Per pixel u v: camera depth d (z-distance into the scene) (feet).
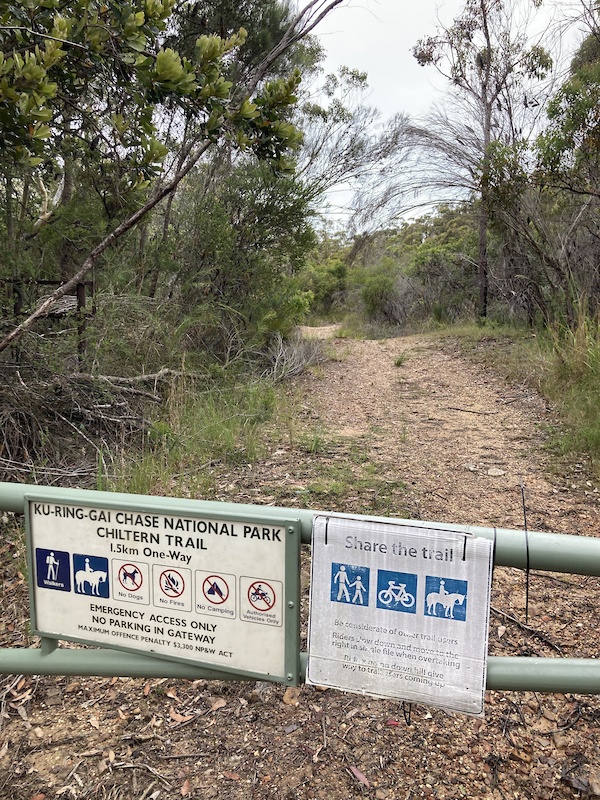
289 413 22.33
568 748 7.20
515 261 40.16
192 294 27.20
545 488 15.10
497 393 26.55
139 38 11.94
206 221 28.09
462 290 55.77
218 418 19.44
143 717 7.77
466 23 40.73
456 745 7.25
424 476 15.90
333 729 7.53
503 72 39.63
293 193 30.40
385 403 25.67
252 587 4.91
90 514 5.20
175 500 5.05
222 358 27.73
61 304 18.90
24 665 5.60
